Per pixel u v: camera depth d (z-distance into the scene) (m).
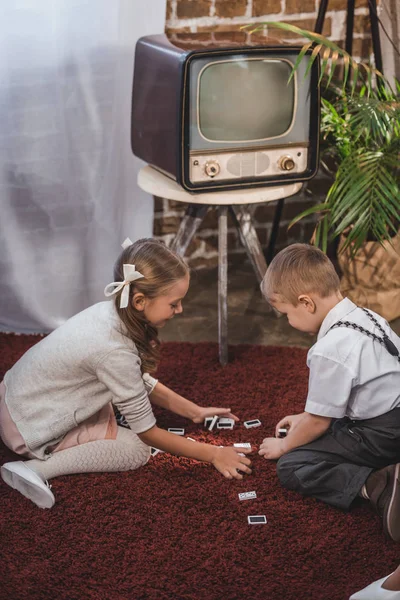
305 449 1.74
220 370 2.23
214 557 1.54
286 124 2.14
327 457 1.71
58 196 2.37
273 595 1.44
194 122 2.03
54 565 1.52
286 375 2.21
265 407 2.05
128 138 2.41
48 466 1.75
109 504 1.69
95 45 2.25
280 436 1.92
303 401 2.08
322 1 2.37
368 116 2.17
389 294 2.46
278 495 1.72
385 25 2.42
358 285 2.45
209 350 2.34
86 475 1.78
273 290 1.72
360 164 2.21
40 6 2.17
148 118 2.20
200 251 2.81
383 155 2.23
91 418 1.84
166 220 2.73
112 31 2.25
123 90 2.35
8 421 1.79
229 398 2.09
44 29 2.19
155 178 2.23
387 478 1.62
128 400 1.69
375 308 2.46
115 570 1.50
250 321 2.52
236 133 2.09
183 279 1.68
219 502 1.70
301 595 1.44
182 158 2.05
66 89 2.28
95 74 2.28
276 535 1.60
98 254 2.46
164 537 1.60
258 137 2.12
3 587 1.46
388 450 1.68
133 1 2.27
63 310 2.48
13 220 2.36
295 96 2.11
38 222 2.38
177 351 2.33
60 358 1.73
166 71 2.04
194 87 1.99
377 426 1.68
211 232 2.80
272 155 2.15
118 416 1.99
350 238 2.23
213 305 2.62
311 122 2.16
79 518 1.65
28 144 2.30
